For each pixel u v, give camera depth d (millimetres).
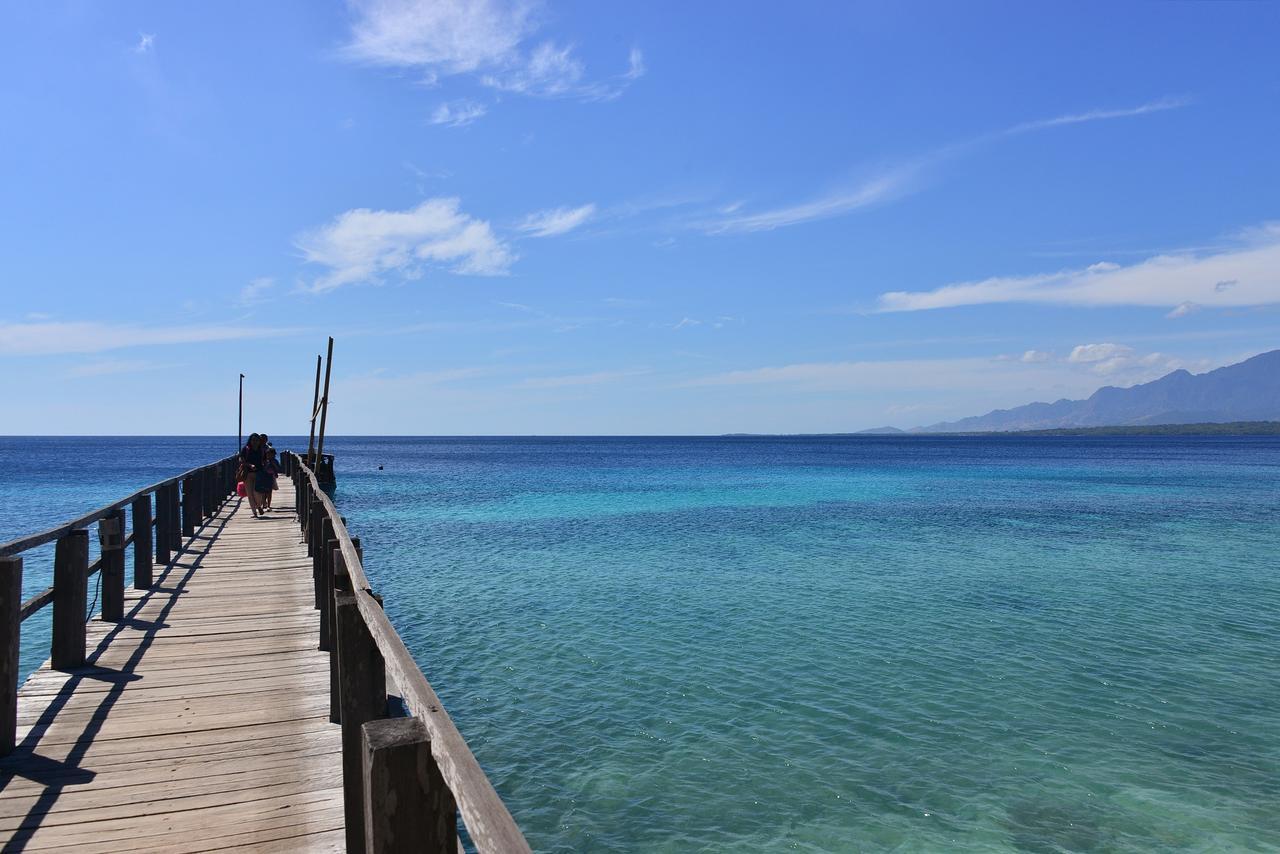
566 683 10836
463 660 11797
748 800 7746
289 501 22344
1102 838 7207
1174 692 10688
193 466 76250
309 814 4258
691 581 17906
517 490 46844
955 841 7137
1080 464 88688
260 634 7992
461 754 1887
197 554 12938
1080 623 14305
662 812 7504
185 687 6344
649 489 48000
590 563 20328
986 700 10344
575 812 7473
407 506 36219
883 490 48094
